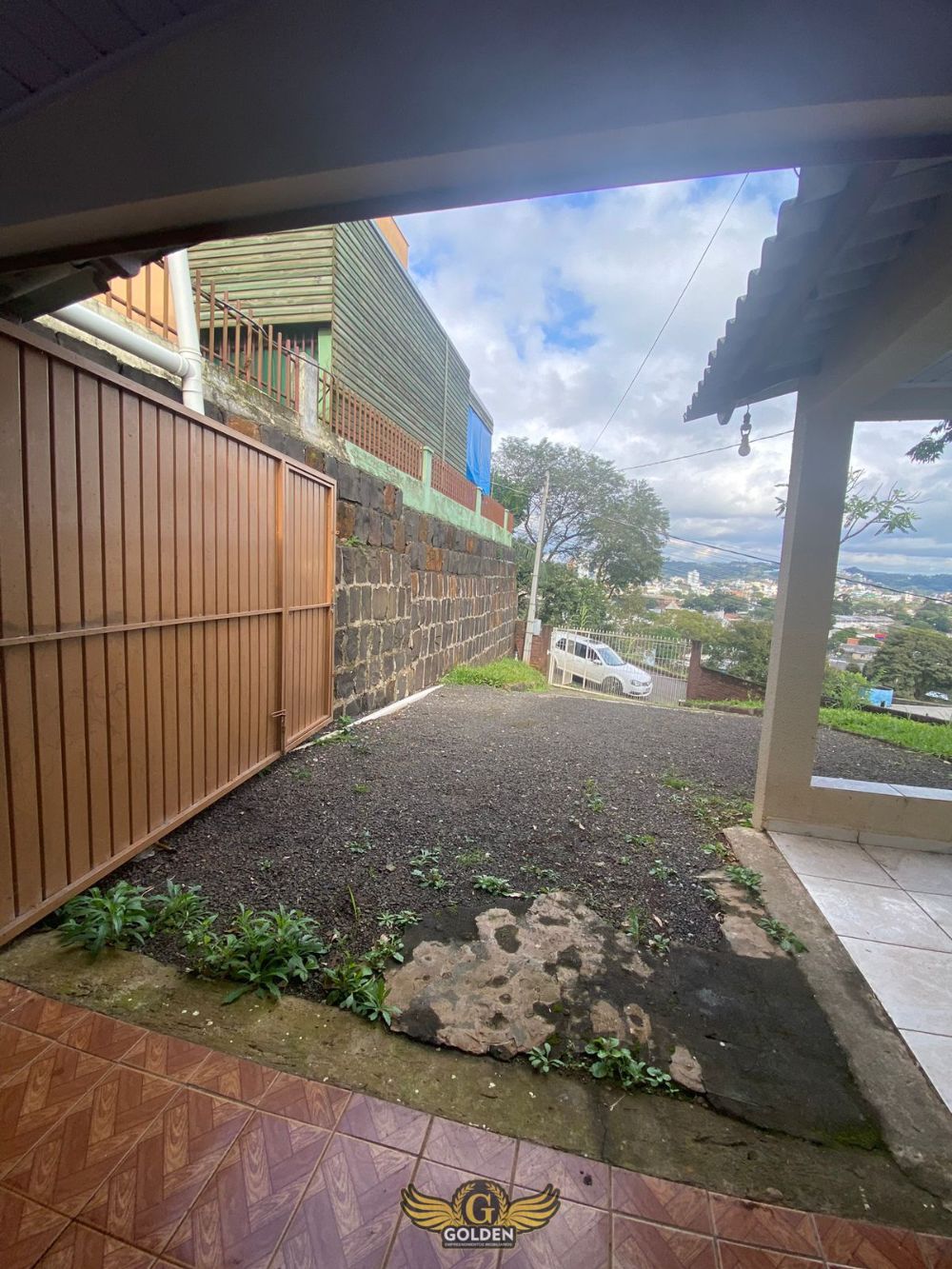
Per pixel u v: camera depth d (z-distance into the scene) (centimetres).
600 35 90
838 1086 145
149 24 98
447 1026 158
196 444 256
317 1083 138
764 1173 122
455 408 1102
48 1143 120
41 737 181
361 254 666
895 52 84
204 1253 102
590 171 104
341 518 447
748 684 1091
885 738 535
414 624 632
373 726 458
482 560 948
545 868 246
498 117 95
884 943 205
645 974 183
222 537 280
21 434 168
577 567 2078
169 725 245
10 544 167
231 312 370
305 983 172
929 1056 156
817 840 288
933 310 163
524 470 1989
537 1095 139
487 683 747
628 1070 145
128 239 127
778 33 86
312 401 426
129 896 204
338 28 96
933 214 161
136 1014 156
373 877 232
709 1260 105
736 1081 146
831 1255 107
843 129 93
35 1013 155
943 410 272
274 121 102
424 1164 120
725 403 303
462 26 93
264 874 230
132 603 219
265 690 331
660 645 1312
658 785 360
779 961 194
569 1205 114
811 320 228
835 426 265
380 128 99
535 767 380
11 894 173
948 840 278
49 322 222
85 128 109
